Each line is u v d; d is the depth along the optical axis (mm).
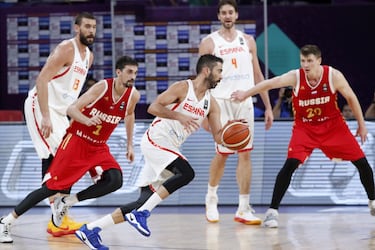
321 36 18312
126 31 17203
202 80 11219
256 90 12492
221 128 11383
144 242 11469
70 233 12133
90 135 11156
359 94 18391
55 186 11266
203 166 15297
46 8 17656
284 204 15188
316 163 15172
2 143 15344
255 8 17078
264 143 15250
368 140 15016
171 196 15344
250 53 13445
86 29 12000
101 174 11336
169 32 17109
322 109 12391
